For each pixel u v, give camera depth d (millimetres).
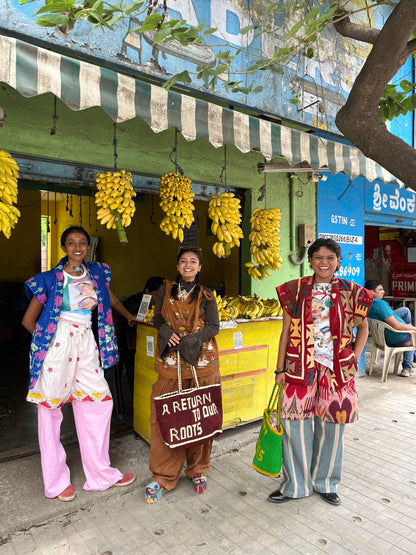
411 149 2270
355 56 5680
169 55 3775
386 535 2539
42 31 3061
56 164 3545
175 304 2957
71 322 2777
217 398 2922
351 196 6070
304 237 5273
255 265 4219
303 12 4965
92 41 3312
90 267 2975
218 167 4531
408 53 2521
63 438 3799
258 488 3061
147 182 4109
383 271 10664
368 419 4469
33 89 2131
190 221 3400
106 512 2740
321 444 2883
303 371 2725
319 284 2748
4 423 4160
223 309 3928
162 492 2934
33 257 9141
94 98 2371
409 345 5965
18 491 2912
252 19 4414
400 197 6930
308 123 5047
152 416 2977
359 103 2389
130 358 4305
